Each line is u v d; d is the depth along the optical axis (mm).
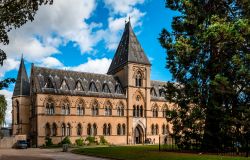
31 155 41594
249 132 34781
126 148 47375
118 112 89375
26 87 85750
